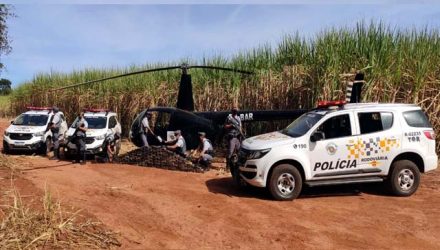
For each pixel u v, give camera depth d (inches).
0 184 339.3
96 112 649.0
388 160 342.0
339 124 342.6
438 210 302.5
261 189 372.2
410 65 507.5
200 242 234.4
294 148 331.0
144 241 232.1
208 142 481.1
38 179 382.6
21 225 216.7
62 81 1062.4
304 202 326.3
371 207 312.0
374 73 500.4
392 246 232.1
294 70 572.7
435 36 535.5
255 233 249.9
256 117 509.4
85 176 418.6
